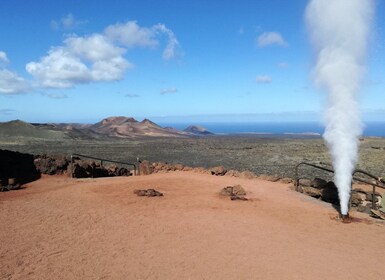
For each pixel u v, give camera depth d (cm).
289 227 858
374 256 690
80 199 1079
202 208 1004
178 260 647
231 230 818
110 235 766
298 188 1294
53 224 834
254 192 1238
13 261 631
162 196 1144
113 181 1396
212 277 586
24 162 1515
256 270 614
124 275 586
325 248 727
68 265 619
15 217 884
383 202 1038
